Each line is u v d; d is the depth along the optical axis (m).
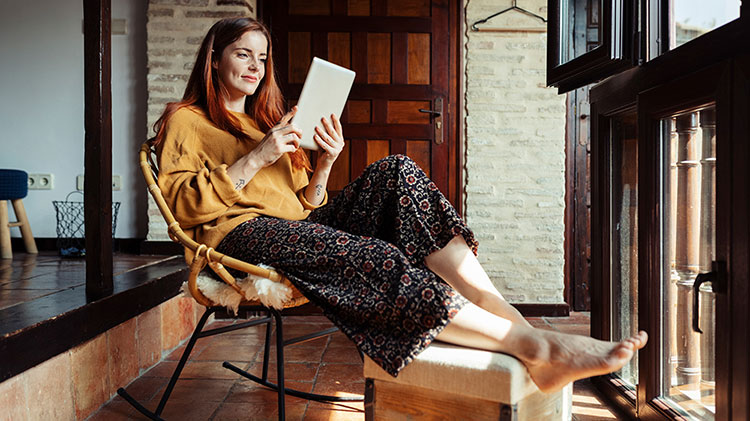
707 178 1.36
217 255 1.42
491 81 3.53
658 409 1.52
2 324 1.48
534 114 3.53
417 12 3.59
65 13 3.79
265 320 1.97
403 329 1.15
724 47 1.24
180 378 2.17
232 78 1.69
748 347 1.12
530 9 3.51
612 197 1.94
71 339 1.66
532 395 1.12
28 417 1.46
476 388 1.06
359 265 1.24
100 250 1.97
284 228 1.42
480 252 3.54
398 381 1.16
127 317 2.04
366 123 3.59
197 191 1.54
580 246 3.69
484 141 3.53
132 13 3.69
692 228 1.42
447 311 1.12
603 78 1.85
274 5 3.56
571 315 3.56
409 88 3.58
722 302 1.21
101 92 1.96
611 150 1.93
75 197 3.80
